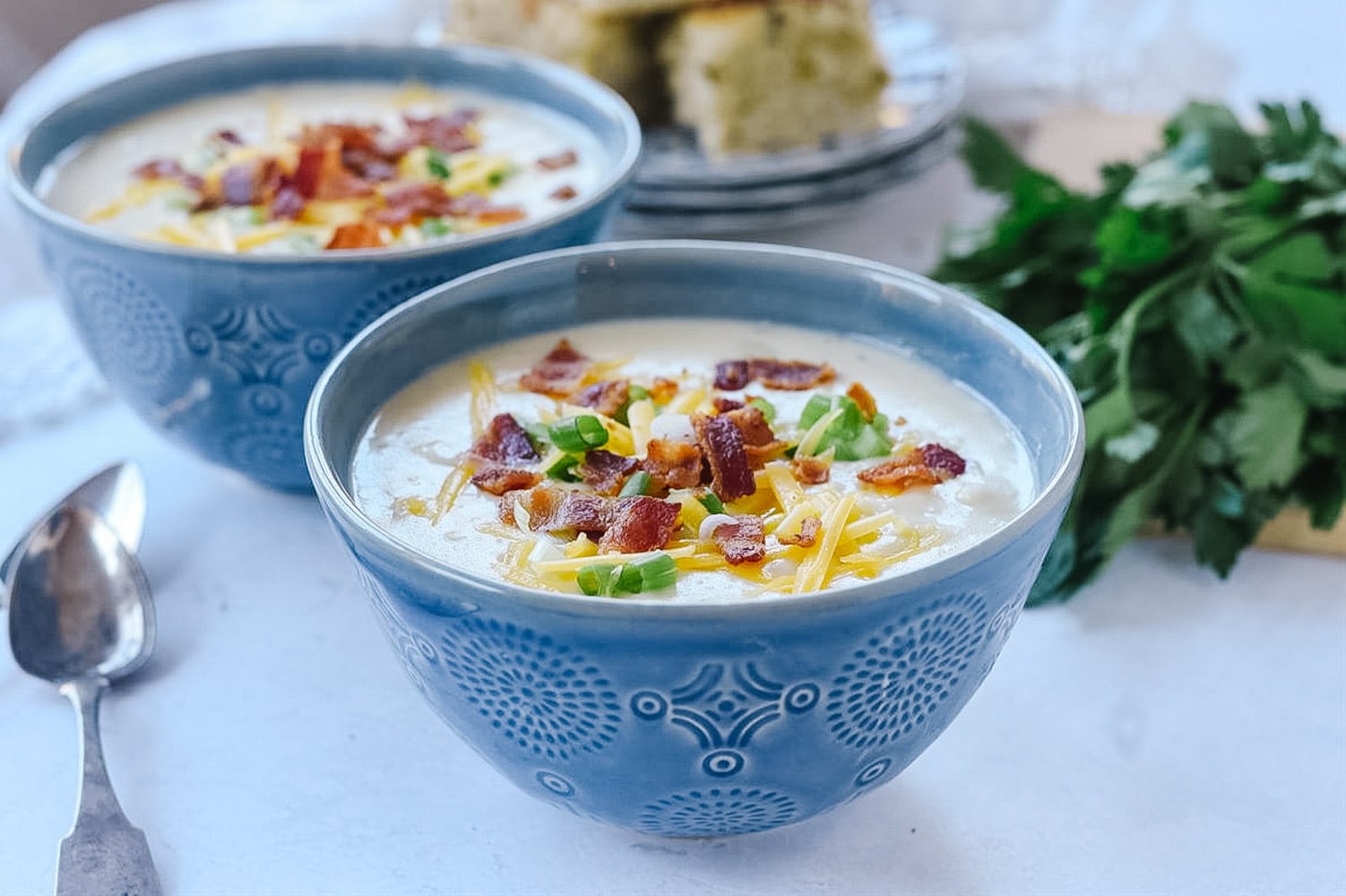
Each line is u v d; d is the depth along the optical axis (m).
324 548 0.56
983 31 0.85
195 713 0.51
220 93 0.66
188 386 0.54
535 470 0.48
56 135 0.61
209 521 0.57
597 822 0.46
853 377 0.52
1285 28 0.85
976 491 0.48
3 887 0.47
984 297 0.60
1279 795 0.49
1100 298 0.57
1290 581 0.55
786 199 0.66
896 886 0.47
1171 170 0.60
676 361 0.52
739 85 0.68
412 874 0.47
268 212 0.58
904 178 0.68
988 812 0.48
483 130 0.64
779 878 0.47
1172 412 0.55
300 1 0.85
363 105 0.66
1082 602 0.54
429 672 0.44
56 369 0.62
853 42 0.69
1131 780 0.49
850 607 0.42
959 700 0.45
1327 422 0.55
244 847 0.47
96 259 0.53
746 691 0.42
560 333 0.53
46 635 0.52
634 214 0.66
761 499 0.47
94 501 0.55
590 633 0.42
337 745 0.50
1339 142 0.61
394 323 0.50
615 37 0.71
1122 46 0.80
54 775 0.49
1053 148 0.72
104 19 1.16
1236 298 0.56
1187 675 0.52
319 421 0.46
